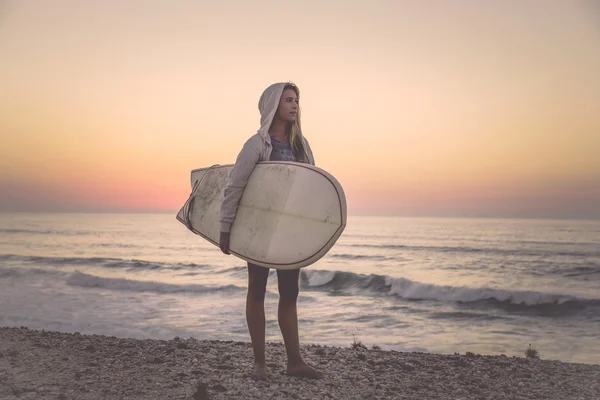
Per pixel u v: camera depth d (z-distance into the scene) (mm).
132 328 10797
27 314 11859
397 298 19500
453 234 77438
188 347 5047
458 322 14977
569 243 54000
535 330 13781
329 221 3236
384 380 4012
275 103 3584
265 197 3492
